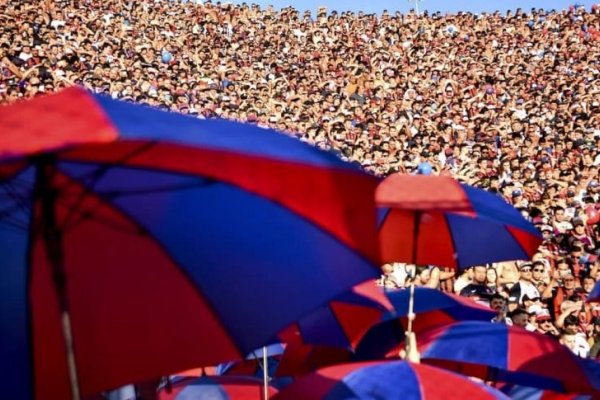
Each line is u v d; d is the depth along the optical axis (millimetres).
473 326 7930
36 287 5062
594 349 14188
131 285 5043
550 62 61594
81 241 5027
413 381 6039
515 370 7312
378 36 66500
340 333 8055
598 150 37188
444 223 8586
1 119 3803
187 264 4996
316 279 4621
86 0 56125
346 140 37719
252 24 65312
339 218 4531
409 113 45656
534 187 29891
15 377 4996
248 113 39281
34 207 4828
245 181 4477
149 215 4980
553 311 17453
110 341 5020
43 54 39844
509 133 42781
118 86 38562
